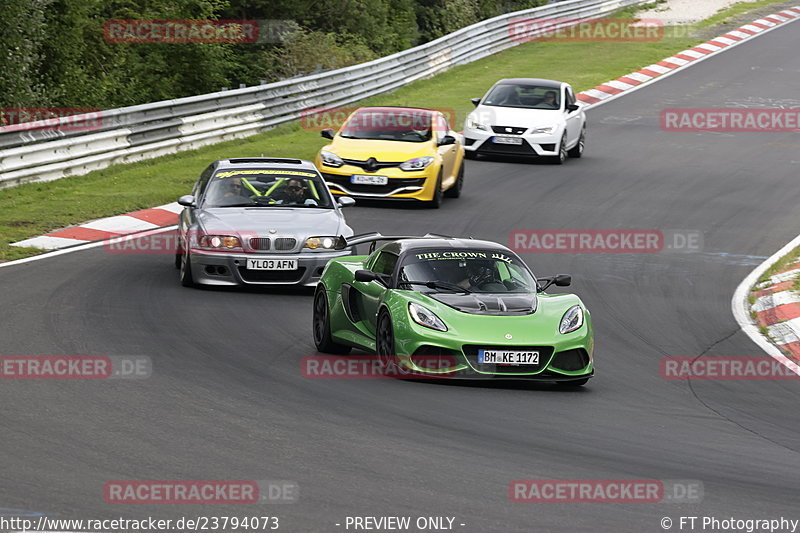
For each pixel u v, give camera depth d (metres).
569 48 163.50
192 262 50.22
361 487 25.11
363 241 50.50
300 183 55.81
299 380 35.62
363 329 39.62
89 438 27.89
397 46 185.00
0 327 40.38
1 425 28.61
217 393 33.19
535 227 69.56
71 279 50.22
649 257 63.06
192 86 140.62
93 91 118.00
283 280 50.66
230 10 161.25
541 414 33.25
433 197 72.81
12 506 22.81
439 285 38.88
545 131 91.25
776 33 179.00
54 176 75.25
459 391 35.72
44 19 105.44
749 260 63.19
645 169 92.00
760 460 29.56
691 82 140.12
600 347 44.22
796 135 110.56
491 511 23.94
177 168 82.38
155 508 23.16
